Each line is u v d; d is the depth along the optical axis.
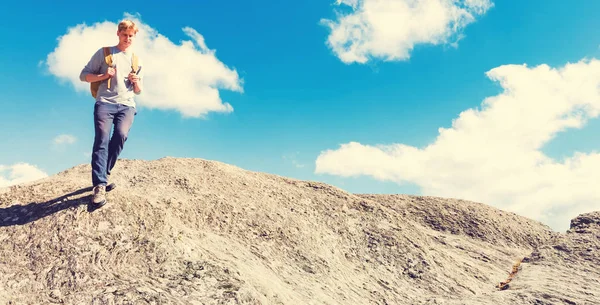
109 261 4.98
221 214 8.37
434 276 9.11
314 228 9.41
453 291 8.66
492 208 17.30
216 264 5.59
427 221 15.11
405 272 9.02
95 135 5.50
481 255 12.37
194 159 11.92
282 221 9.04
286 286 6.55
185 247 5.74
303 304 6.04
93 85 5.57
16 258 4.79
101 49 5.45
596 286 9.56
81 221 5.33
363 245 9.59
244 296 5.04
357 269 8.65
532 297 8.50
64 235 5.14
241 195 9.74
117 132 5.56
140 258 5.18
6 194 6.00
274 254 7.76
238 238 7.80
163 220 5.96
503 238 14.61
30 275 4.59
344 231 9.86
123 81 5.55
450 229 14.64
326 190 12.17
